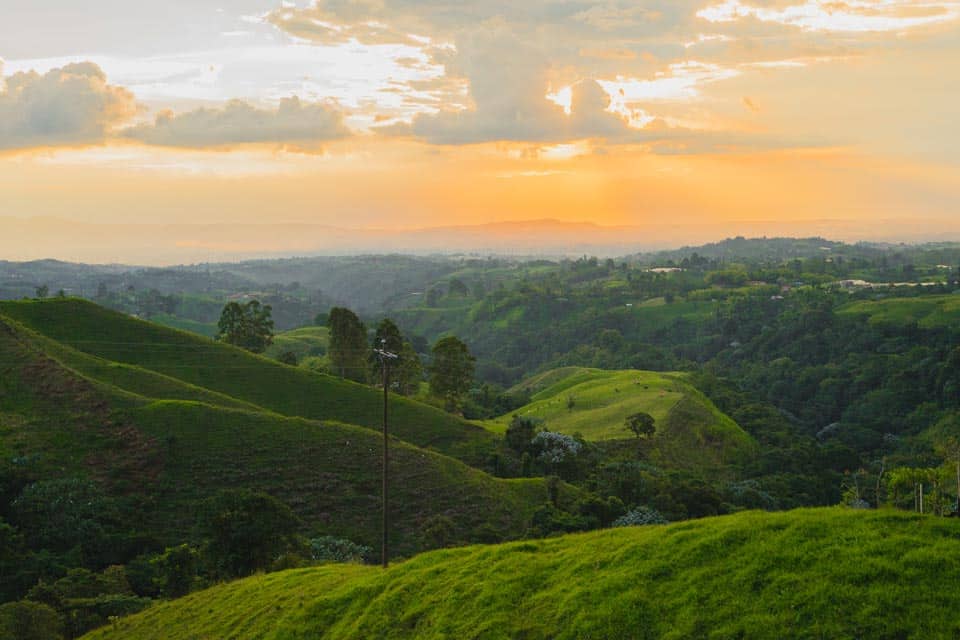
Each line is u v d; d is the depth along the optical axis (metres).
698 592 21.34
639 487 81.38
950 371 153.12
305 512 66.19
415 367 129.62
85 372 87.00
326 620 30.61
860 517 22.80
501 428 111.88
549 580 25.83
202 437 74.00
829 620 18.48
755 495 91.56
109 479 67.12
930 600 18.05
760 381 191.75
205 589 44.50
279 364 109.38
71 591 47.62
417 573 30.78
